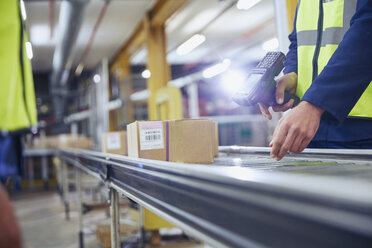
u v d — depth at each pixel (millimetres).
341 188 383
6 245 594
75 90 13094
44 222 5230
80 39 8641
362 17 879
